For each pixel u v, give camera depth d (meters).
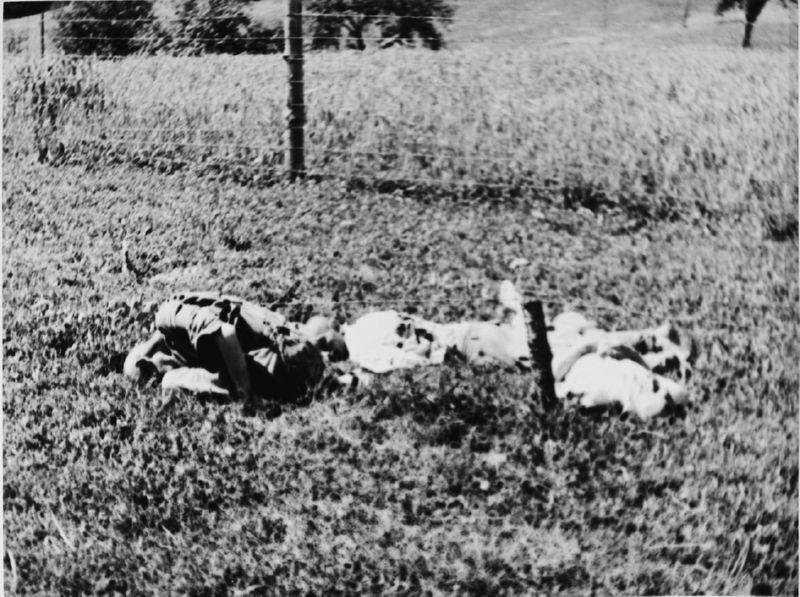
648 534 5.67
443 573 5.53
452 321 6.50
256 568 5.62
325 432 6.00
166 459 6.10
